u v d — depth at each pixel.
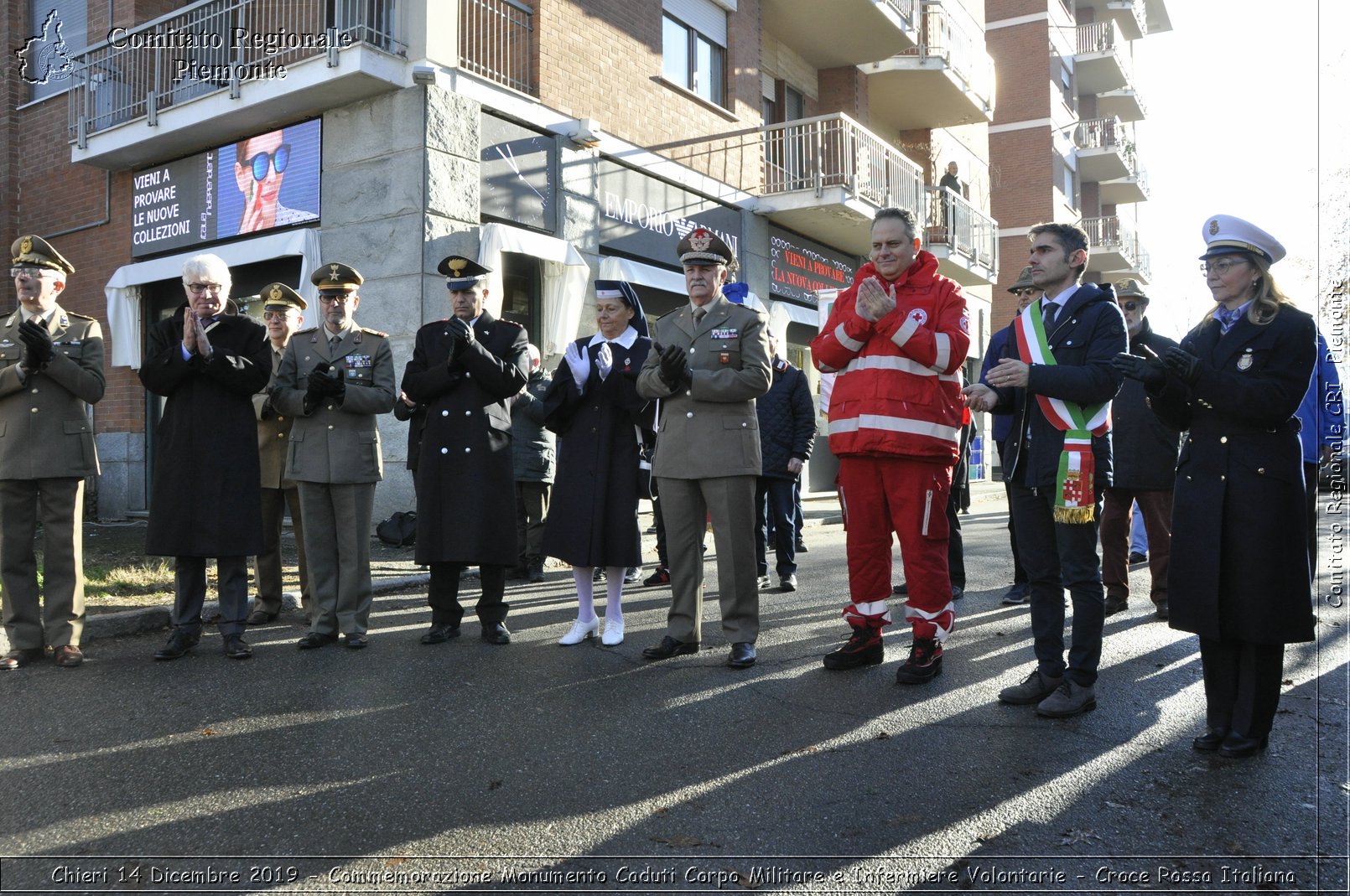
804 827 3.09
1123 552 6.80
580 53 12.55
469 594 7.45
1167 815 3.19
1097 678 4.76
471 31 11.41
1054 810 3.22
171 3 13.53
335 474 5.57
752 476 5.18
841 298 5.03
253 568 8.10
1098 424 4.32
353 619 5.62
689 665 5.16
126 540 10.61
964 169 24.75
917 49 19.45
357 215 10.99
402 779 3.49
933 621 4.79
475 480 5.61
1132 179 35.00
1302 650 5.43
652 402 5.48
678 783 3.45
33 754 3.76
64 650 5.17
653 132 13.86
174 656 5.31
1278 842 2.99
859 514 5.02
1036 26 30.06
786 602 7.23
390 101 10.76
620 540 5.55
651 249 13.70
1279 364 3.71
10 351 5.09
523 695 4.55
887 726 4.10
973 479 23.95
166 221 13.02
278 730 4.04
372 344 5.86
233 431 5.38
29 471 5.11
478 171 11.11
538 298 12.22
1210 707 3.87
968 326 4.79
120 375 13.59
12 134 14.70
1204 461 3.84
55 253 5.27
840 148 15.83
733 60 15.78
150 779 3.48
